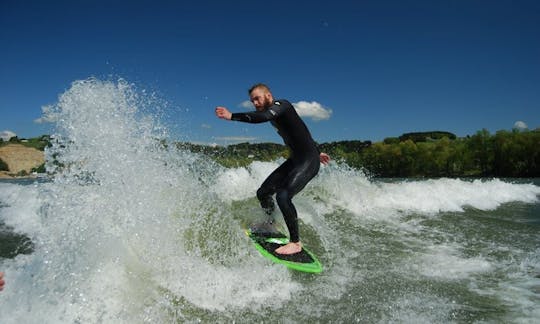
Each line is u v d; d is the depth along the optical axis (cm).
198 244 445
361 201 776
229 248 457
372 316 340
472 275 443
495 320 330
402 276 436
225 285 386
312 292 390
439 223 688
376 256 503
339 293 388
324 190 777
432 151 5384
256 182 773
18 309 307
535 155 4641
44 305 314
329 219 654
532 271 457
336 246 534
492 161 5025
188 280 381
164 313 329
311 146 519
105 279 348
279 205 484
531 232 642
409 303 366
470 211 810
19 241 473
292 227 486
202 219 486
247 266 430
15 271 360
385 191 853
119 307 326
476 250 538
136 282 358
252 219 571
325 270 449
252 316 337
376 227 640
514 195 1012
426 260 492
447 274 445
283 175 528
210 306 349
